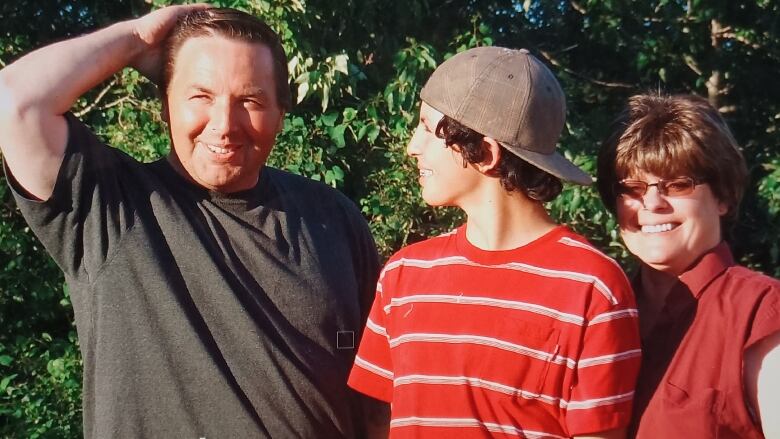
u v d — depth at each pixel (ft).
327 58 14.88
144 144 15.84
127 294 6.50
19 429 16.17
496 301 5.82
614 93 20.20
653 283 6.27
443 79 6.07
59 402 16.52
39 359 17.21
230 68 6.68
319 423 6.76
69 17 18.30
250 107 6.77
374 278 7.63
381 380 6.42
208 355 6.46
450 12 17.98
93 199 6.54
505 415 5.69
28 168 6.32
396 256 6.50
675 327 5.83
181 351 6.46
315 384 6.73
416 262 6.31
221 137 6.66
